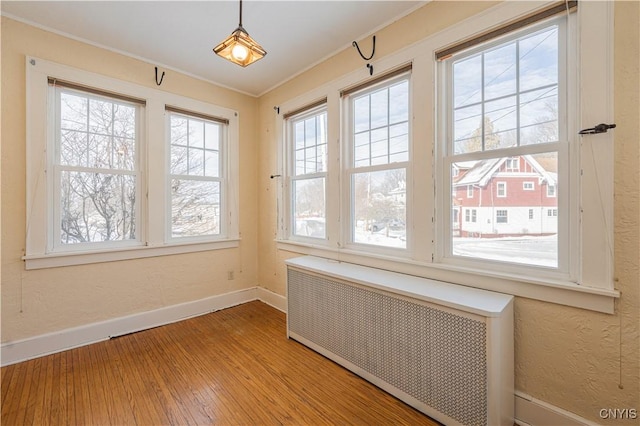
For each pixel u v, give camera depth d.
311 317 2.33
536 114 1.56
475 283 1.72
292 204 3.19
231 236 3.34
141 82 2.68
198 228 3.13
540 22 1.50
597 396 1.35
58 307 2.28
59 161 2.32
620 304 1.28
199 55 2.65
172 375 1.97
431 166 1.90
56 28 2.23
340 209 2.55
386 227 2.27
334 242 2.61
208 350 2.32
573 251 1.43
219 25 2.21
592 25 1.32
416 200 2.00
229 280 3.33
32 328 2.18
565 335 1.42
